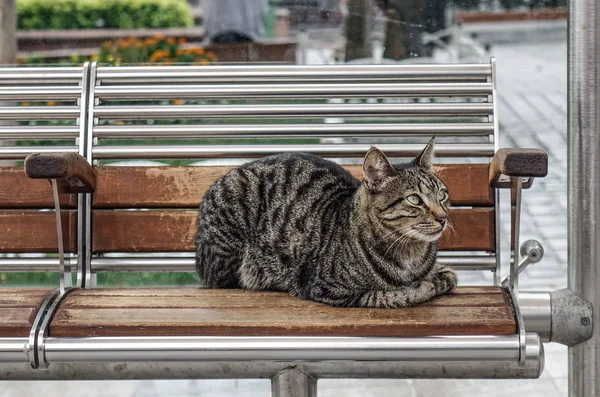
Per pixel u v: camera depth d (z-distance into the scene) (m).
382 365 2.74
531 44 5.55
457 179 3.32
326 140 3.90
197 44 5.64
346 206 3.02
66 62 5.88
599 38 3.06
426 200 2.90
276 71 3.45
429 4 4.67
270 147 3.42
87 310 2.70
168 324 2.57
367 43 4.60
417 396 4.10
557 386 4.16
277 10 5.47
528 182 2.87
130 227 3.30
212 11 5.50
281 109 3.43
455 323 2.54
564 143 5.85
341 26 4.86
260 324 2.56
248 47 5.13
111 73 3.46
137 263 3.33
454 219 3.28
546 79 5.75
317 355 2.52
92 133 3.38
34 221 3.29
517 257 2.92
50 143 4.78
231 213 3.20
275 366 2.73
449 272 2.96
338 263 2.88
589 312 2.90
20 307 2.70
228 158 3.43
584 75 3.08
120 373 2.74
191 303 2.79
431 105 3.41
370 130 3.41
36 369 2.73
